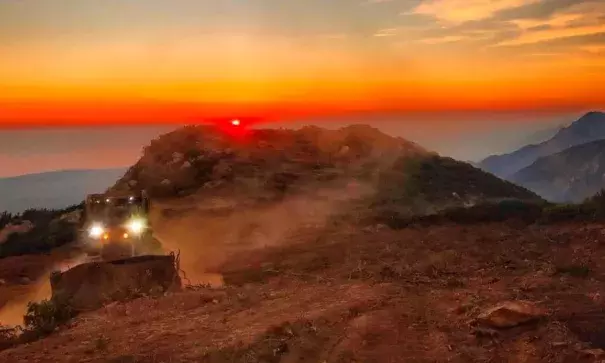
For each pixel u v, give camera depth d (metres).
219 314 11.52
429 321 9.94
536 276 13.09
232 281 16.16
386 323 9.88
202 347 9.23
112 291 13.80
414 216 23.89
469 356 8.20
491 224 21.92
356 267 15.58
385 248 18.33
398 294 12.12
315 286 13.79
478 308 10.22
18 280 19.70
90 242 17.48
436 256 16.28
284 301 12.23
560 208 22.45
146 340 9.92
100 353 9.37
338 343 9.02
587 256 14.97
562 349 8.12
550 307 10.04
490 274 13.80
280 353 8.72
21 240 27.34
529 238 18.27
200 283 15.98
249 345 9.05
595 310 9.84
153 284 14.34
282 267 17.11
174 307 12.39
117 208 17.86
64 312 12.64
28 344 10.50
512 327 9.19
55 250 23.75
